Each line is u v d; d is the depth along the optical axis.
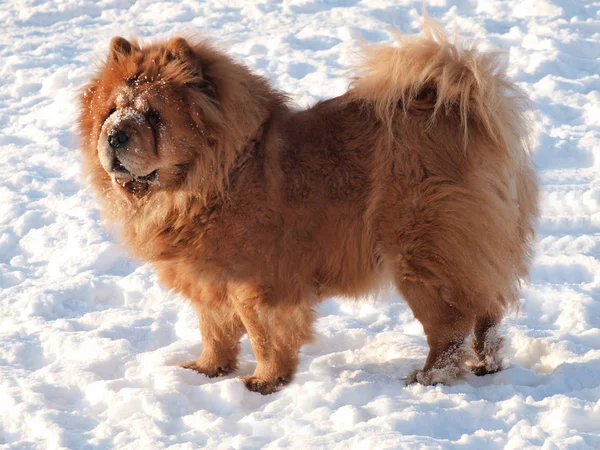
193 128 4.26
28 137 9.23
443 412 3.89
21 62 11.38
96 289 6.05
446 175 4.34
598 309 5.43
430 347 4.61
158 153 4.19
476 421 3.83
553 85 9.64
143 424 3.94
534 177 4.77
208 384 4.46
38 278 6.30
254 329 4.57
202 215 4.37
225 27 12.42
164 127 4.18
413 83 4.43
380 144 4.43
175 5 13.68
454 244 4.34
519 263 4.68
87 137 4.57
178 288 4.77
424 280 4.43
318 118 4.60
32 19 13.61
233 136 4.32
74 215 7.29
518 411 3.90
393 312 5.73
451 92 4.35
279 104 4.69
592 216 6.93
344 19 12.27
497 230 4.39
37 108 10.05
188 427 3.98
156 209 4.44
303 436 3.70
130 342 5.21
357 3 13.19
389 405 3.99
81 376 4.54
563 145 8.23
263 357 4.64
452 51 4.46
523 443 3.43
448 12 12.38
